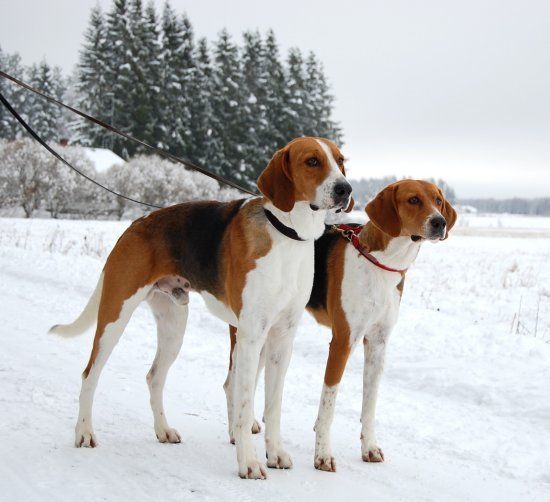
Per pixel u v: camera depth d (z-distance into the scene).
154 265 4.61
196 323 8.64
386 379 6.50
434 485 4.02
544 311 10.15
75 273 11.70
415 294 11.30
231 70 53.03
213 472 4.00
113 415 5.00
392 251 4.49
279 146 53.53
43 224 23.92
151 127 51.41
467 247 22.86
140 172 35.50
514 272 15.31
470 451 4.64
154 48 53.44
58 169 33.41
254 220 4.11
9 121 64.31
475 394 5.90
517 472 4.32
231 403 4.68
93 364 4.43
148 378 4.68
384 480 4.07
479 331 8.03
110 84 54.47
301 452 4.57
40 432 4.46
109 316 4.50
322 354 7.23
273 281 4.01
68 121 67.19
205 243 4.43
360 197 49.62
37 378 5.68
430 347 7.29
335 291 4.61
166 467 4.02
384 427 5.15
